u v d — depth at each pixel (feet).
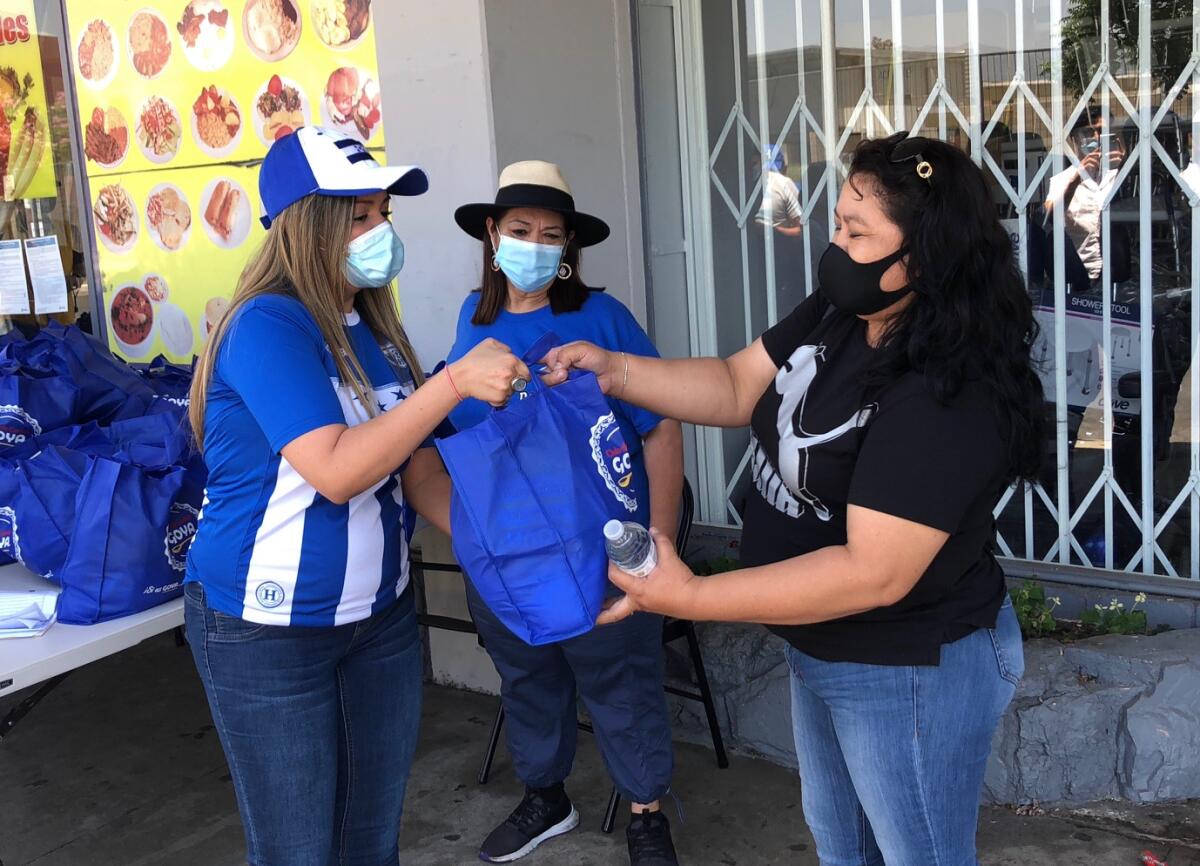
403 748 7.04
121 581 8.34
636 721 8.68
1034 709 9.46
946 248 5.10
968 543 5.52
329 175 6.07
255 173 13.43
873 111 11.55
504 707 9.38
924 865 5.77
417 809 10.49
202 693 13.75
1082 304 10.83
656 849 8.96
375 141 12.19
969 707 5.61
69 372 11.27
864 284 5.28
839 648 5.72
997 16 10.76
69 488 8.72
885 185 5.19
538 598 5.79
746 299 12.64
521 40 11.00
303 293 6.14
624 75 11.99
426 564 11.82
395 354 6.84
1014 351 5.23
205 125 13.74
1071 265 10.82
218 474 6.16
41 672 7.61
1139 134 10.33
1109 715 9.38
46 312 16.25
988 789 9.66
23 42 15.43
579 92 11.60
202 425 6.29
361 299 6.83
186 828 10.63
